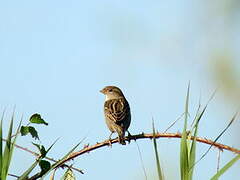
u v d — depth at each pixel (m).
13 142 9.85
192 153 9.88
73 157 10.48
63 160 10.11
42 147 10.30
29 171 9.96
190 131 9.98
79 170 10.43
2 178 9.74
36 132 10.44
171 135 10.32
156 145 9.78
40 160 10.24
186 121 9.97
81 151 10.52
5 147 9.83
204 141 9.99
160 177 9.67
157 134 10.38
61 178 10.23
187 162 9.88
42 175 10.26
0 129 9.84
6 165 9.77
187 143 9.96
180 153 9.91
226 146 9.87
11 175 9.97
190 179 9.80
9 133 9.86
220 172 9.38
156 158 9.73
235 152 9.83
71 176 10.41
